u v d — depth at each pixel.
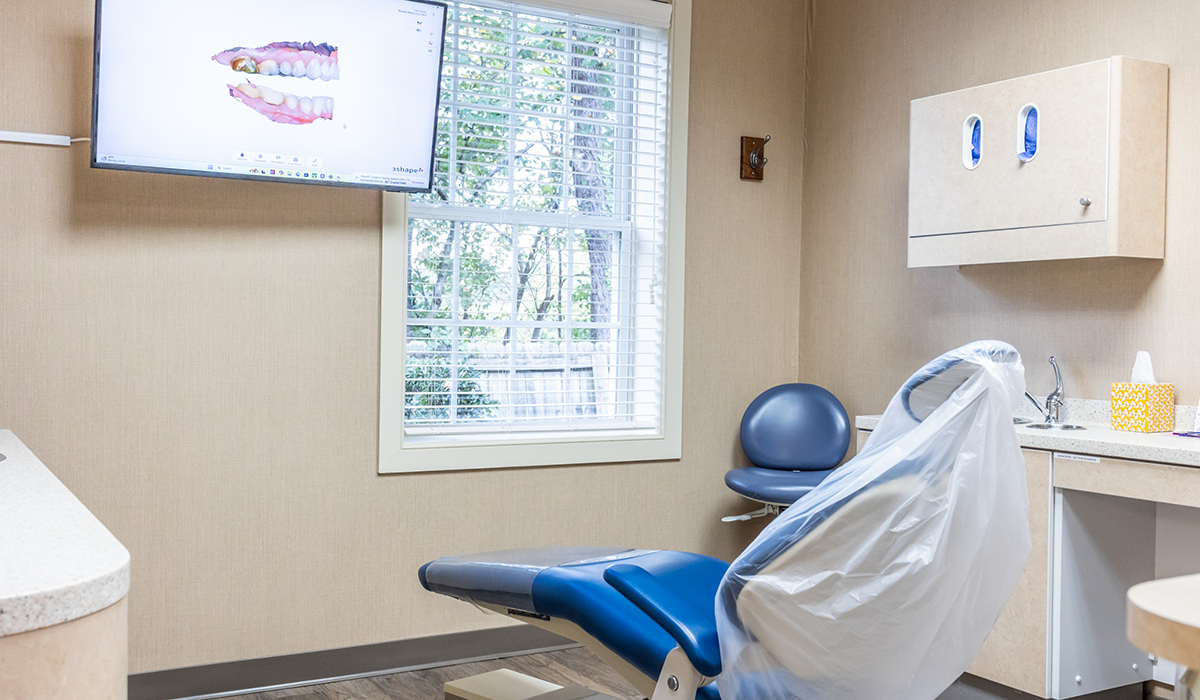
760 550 1.46
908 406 1.53
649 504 3.40
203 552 2.66
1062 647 2.45
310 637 2.81
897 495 1.45
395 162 2.74
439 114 2.99
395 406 2.92
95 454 2.53
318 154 2.64
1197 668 0.50
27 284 2.45
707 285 3.54
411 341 3.04
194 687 2.64
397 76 2.68
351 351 2.86
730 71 3.60
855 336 3.58
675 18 3.41
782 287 3.76
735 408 3.62
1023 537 1.54
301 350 2.79
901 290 3.40
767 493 3.03
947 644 1.55
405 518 2.95
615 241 3.44
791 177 3.78
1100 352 2.77
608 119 3.38
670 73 3.41
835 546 1.46
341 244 2.84
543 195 3.26
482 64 3.13
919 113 3.03
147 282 2.59
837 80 3.68
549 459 3.18
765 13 3.69
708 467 3.54
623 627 1.66
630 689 2.79
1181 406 2.56
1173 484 2.17
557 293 3.30
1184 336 2.56
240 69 2.50
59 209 2.48
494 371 3.20
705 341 3.54
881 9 3.50
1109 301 2.75
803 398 3.39
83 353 2.52
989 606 1.57
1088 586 2.50
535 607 1.86
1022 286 2.99
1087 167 2.54
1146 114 2.54
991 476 1.47
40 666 0.65
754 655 1.50
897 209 3.42
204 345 2.66
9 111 2.43
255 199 2.72
